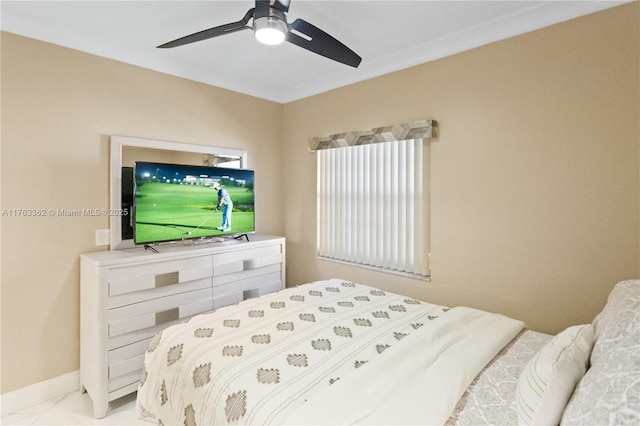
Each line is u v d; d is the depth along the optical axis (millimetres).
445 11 2049
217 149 3094
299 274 3621
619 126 1800
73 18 2070
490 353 1380
